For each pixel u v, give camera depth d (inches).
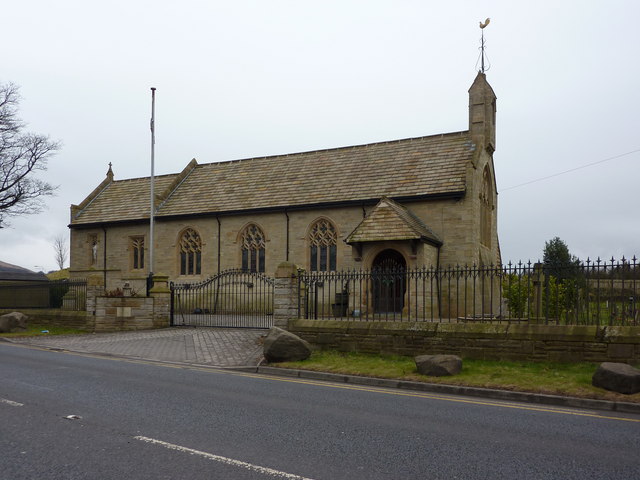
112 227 1419.8
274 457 244.7
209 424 303.4
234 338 745.0
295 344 554.3
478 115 1115.9
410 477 222.1
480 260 1042.7
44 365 538.6
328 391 425.1
